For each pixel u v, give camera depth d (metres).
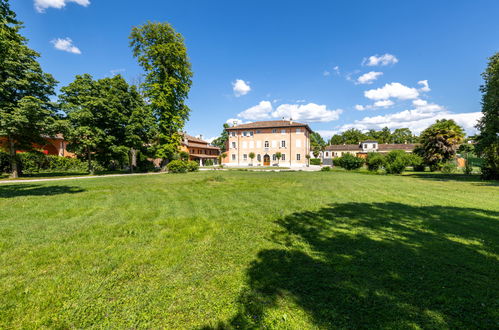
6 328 2.10
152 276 2.98
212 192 9.64
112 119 23.30
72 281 2.83
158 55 25.53
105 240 4.18
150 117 25.61
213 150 63.84
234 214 6.03
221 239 4.25
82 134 20.89
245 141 52.66
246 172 23.14
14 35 8.19
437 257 3.43
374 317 2.19
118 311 2.32
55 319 2.21
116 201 7.67
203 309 2.35
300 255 3.55
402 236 4.33
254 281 2.84
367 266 3.17
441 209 6.46
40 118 16.41
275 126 50.00
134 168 28.27
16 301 2.45
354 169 27.17
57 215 5.82
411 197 8.45
